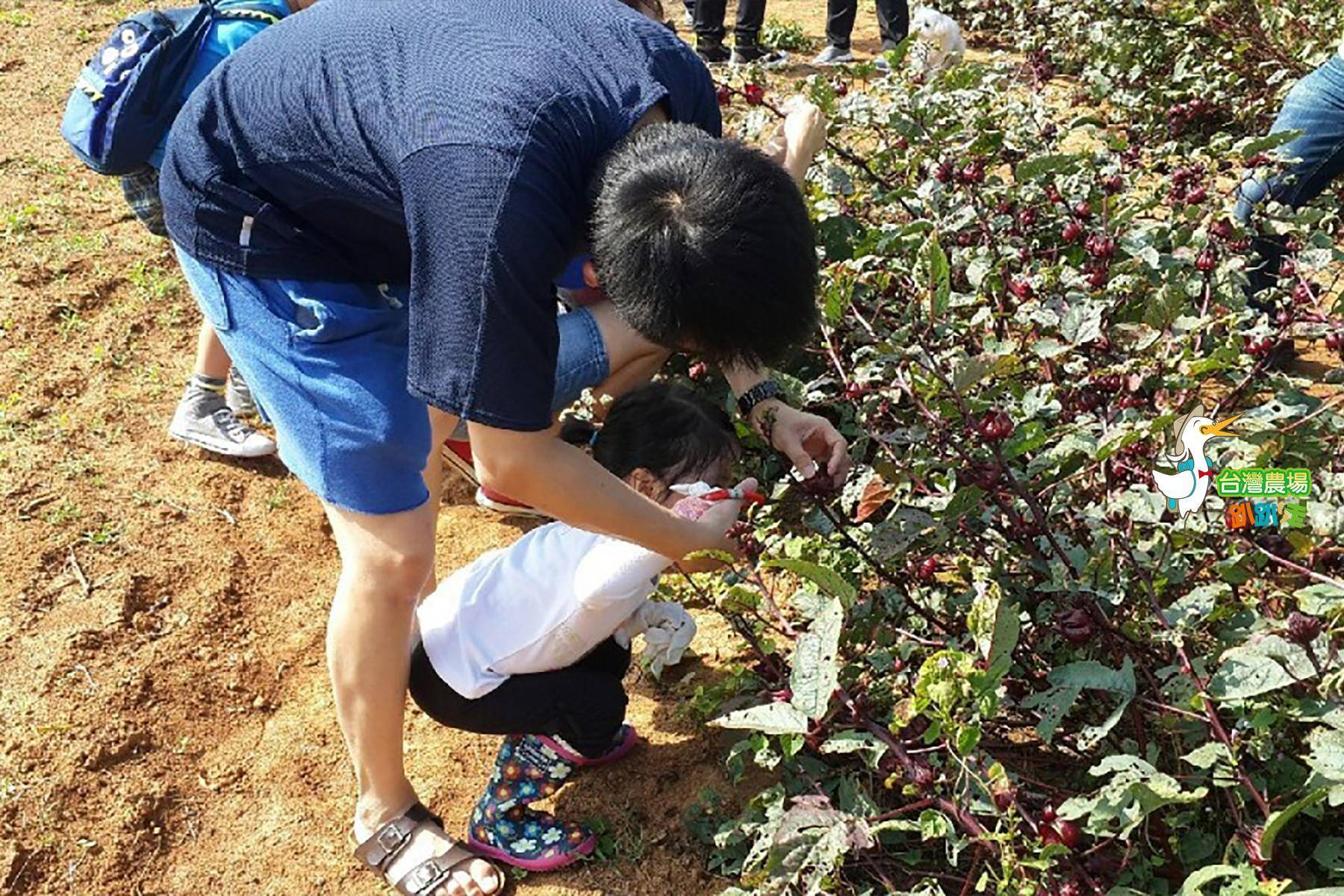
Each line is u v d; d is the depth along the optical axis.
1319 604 1.92
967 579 2.49
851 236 3.45
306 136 1.86
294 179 1.91
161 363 3.93
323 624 3.01
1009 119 4.05
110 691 2.75
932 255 2.32
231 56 2.03
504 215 1.60
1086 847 2.06
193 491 3.39
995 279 3.01
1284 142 3.19
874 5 7.85
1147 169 3.78
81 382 3.80
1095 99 5.38
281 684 2.85
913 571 2.47
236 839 2.50
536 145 1.63
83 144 2.83
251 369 2.10
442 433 2.26
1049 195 3.40
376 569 2.09
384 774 2.29
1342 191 4.13
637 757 2.64
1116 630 2.08
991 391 2.55
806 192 3.36
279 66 1.90
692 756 2.63
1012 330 3.07
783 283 1.57
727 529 2.24
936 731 1.91
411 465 2.08
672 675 2.84
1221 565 2.15
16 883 2.39
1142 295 2.94
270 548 3.23
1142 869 1.99
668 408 2.43
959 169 3.52
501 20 1.78
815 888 1.91
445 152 1.65
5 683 2.76
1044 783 2.21
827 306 2.60
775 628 2.32
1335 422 2.46
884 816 2.01
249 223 1.99
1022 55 6.57
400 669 2.18
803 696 1.93
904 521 2.21
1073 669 1.96
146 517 3.28
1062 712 1.92
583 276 1.94
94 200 4.82
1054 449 2.30
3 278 4.24
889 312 3.23
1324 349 3.81
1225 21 5.65
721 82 4.43
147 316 4.13
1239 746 1.94
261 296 2.03
